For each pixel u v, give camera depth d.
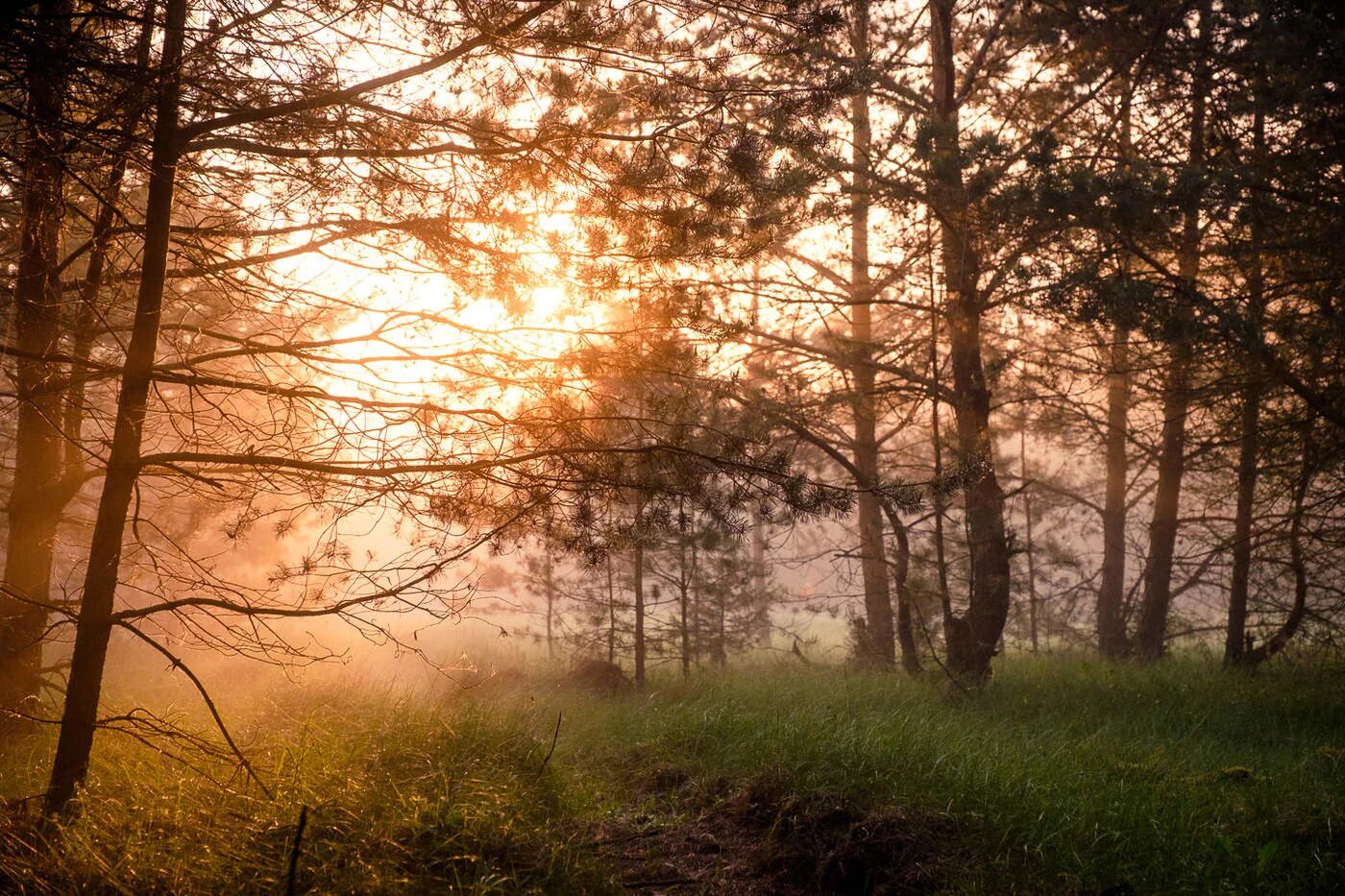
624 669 16.52
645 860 5.68
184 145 5.79
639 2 5.69
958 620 13.32
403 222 5.82
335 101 5.57
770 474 6.08
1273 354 12.53
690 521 6.16
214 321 6.65
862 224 15.58
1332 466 13.64
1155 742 9.19
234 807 5.31
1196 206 11.01
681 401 6.30
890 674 14.03
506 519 5.98
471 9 5.50
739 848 5.80
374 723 7.23
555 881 4.87
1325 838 5.89
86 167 5.65
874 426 17.14
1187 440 16.61
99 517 5.73
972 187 11.52
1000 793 6.32
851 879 5.35
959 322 13.28
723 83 5.95
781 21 5.75
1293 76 11.38
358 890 4.36
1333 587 14.82
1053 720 10.62
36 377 7.15
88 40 5.10
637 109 6.11
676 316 6.03
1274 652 14.77
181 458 5.67
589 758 7.91
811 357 15.32
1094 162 12.53
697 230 5.93
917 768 6.78
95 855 4.62
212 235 6.38
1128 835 5.86
